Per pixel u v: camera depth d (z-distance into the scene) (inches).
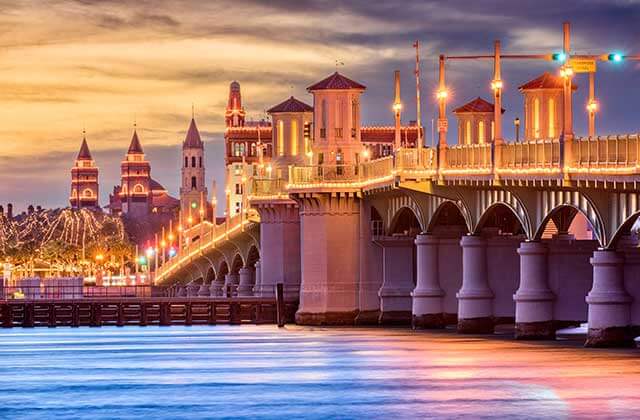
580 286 6441.9
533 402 4515.3
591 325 5885.8
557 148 5772.6
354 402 4645.7
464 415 4306.1
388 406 4534.9
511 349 6087.6
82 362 6274.6
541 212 6294.3
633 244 6363.2
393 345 6609.3
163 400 4808.1
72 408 4660.4
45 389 5191.9
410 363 5723.4
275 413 4456.2
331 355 6245.1
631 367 5260.8
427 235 7509.8
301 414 4424.2
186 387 5162.4
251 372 5620.1
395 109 7500.0
